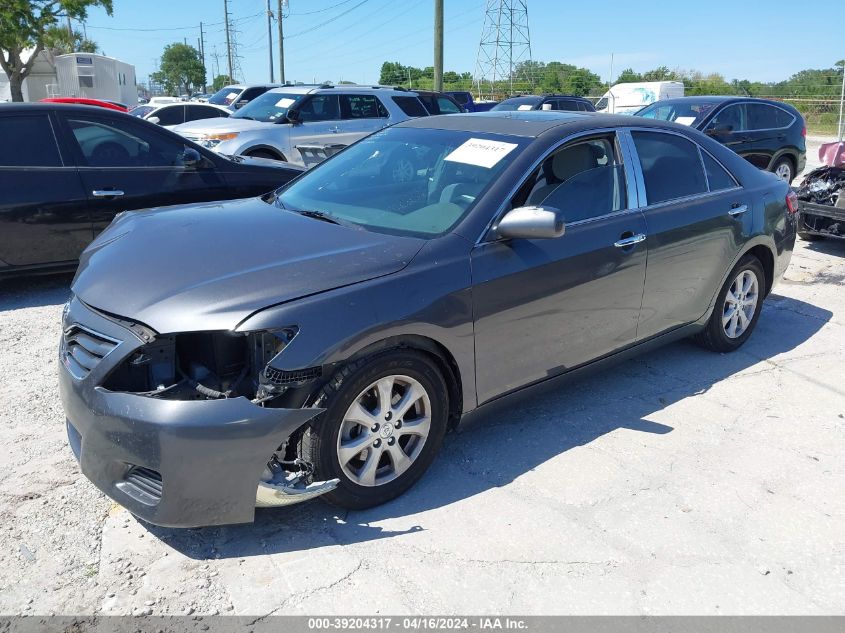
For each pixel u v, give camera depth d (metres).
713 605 2.70
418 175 3.91
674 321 4.55
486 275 3.35
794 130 12.24
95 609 2.58
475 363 3.40
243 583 2.73
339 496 3.05
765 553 3.00
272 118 11.21
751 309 5.23
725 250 4.71
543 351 3.71
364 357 2.97
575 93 44.28
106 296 2.99
